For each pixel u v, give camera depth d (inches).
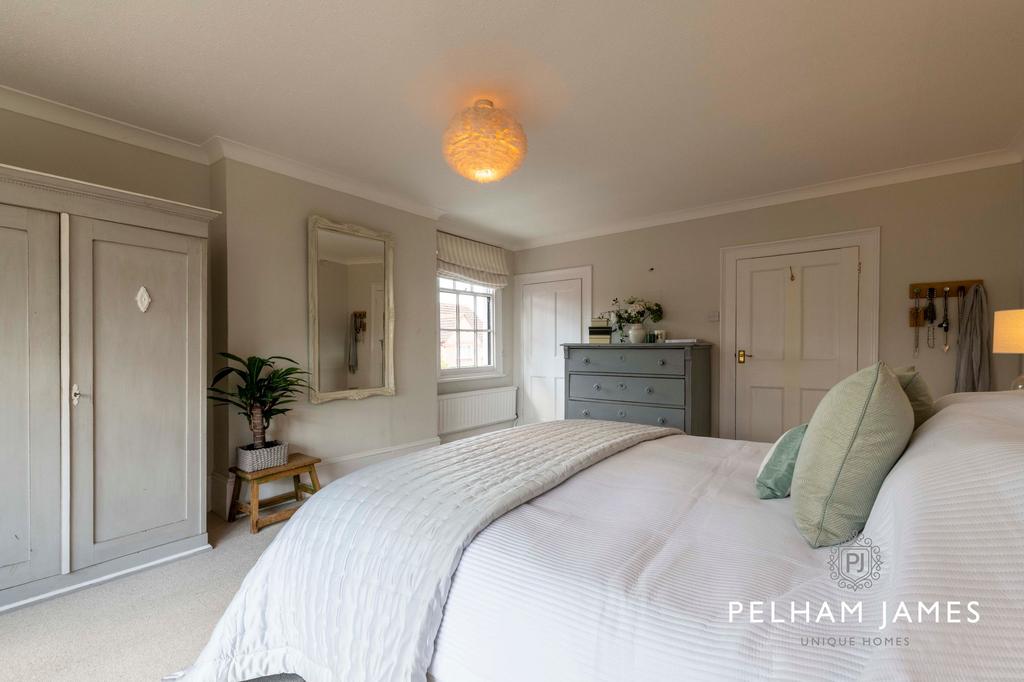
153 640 66.2
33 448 75.9
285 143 112.3
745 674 27.9
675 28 70.9
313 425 130.3
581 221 179.6
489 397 197.8
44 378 77.0
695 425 147.6
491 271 201.8
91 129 99.8
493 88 87.8
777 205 149.7
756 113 96.7
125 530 85.6
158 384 90.0
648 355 152.9
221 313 113.8
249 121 101.2
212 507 116.5
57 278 78.2
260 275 118.6
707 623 31.1
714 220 161.9
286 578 52.7
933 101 91.8
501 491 52.0
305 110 96.4
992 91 88.0
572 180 135.8
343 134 107.4
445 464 63.8
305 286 128.5
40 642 65.6
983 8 65.9
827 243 141.7
